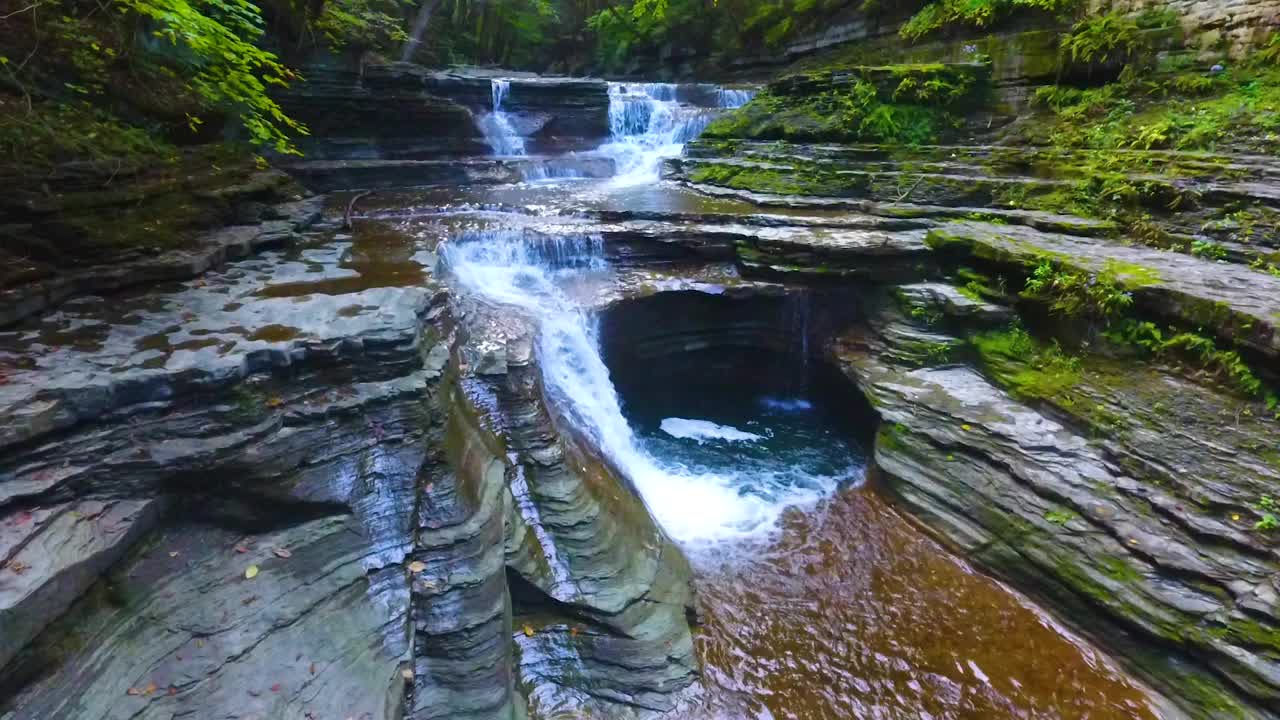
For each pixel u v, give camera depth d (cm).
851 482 873
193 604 421
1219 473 604
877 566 730
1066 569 639
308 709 416
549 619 595
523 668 579
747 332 1003
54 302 584
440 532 517
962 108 1298
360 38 1459
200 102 1000
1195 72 1085
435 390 560
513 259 991
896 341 898
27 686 344
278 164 1263
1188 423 648
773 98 1496
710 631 648
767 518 805
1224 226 831
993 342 844
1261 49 1030
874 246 928
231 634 419
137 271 653
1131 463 655
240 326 547
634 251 1032
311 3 1301
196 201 838
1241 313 624
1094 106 1142
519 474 627
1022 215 999
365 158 1407
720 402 1066
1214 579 563
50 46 777
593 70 2750
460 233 978
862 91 1318
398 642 481
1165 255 827
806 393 1045
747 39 2205
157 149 850
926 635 646
